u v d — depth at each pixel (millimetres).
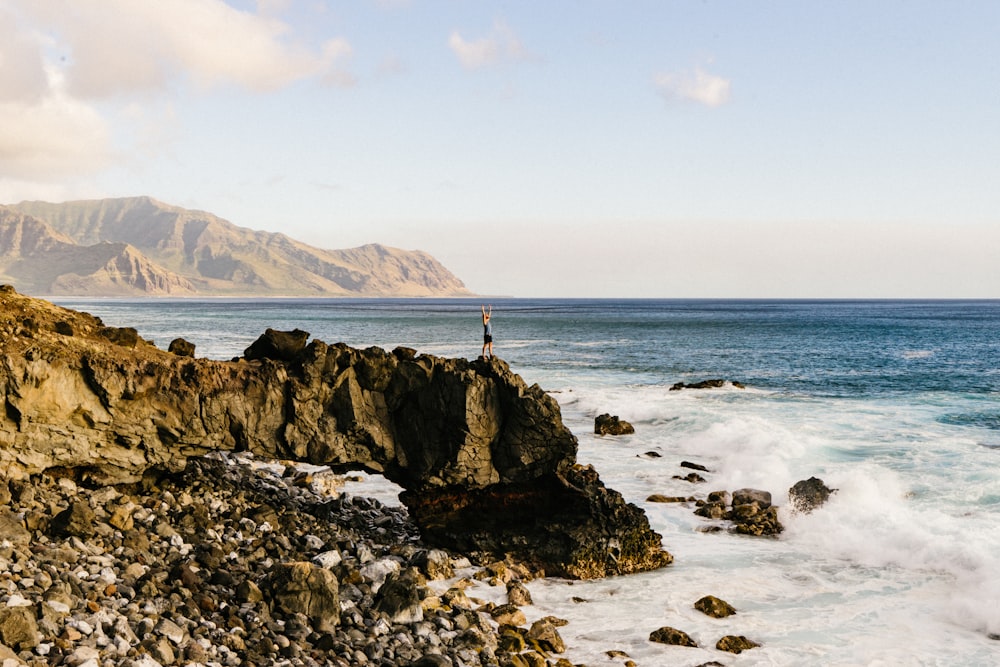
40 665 11305
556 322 185125
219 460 27031
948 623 18047
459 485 22938
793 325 167500
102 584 14992
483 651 15789
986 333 133875
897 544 22328
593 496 22438
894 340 115938
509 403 23000
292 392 22219
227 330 129875
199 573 17219
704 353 92312
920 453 32656
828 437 36625
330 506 24297
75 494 19500
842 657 16391
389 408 23156
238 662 13422
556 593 19969
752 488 29094
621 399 50281
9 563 14602
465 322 183500
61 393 19734
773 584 20453
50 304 23219
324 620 15820
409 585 17250
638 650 16656
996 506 25047
